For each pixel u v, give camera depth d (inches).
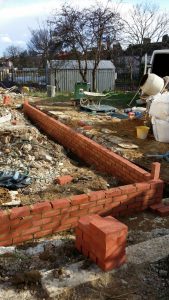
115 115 424.2
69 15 762.2
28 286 113.1
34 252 134.3
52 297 109.2
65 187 204.2
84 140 271.0
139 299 110.8
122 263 124.9
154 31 958.4
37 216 142.1
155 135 302.8
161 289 115.6
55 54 891.4
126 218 164.7
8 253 131.2
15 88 700.7
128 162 213.3
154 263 127.4
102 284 115.7
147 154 264.1
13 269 122.0
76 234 133.9
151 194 172.2
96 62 778.2
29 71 917.8
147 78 380.8
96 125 362.6
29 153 260.8
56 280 115.4
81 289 113.0
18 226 138.8
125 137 315.3
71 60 837.2
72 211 150.6
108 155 232.4
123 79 972.6
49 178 222.5
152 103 303.0
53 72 831.1
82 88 515.2
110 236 117.9
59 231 149.9
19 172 223.8
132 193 165.9
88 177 223.5
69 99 583.5
